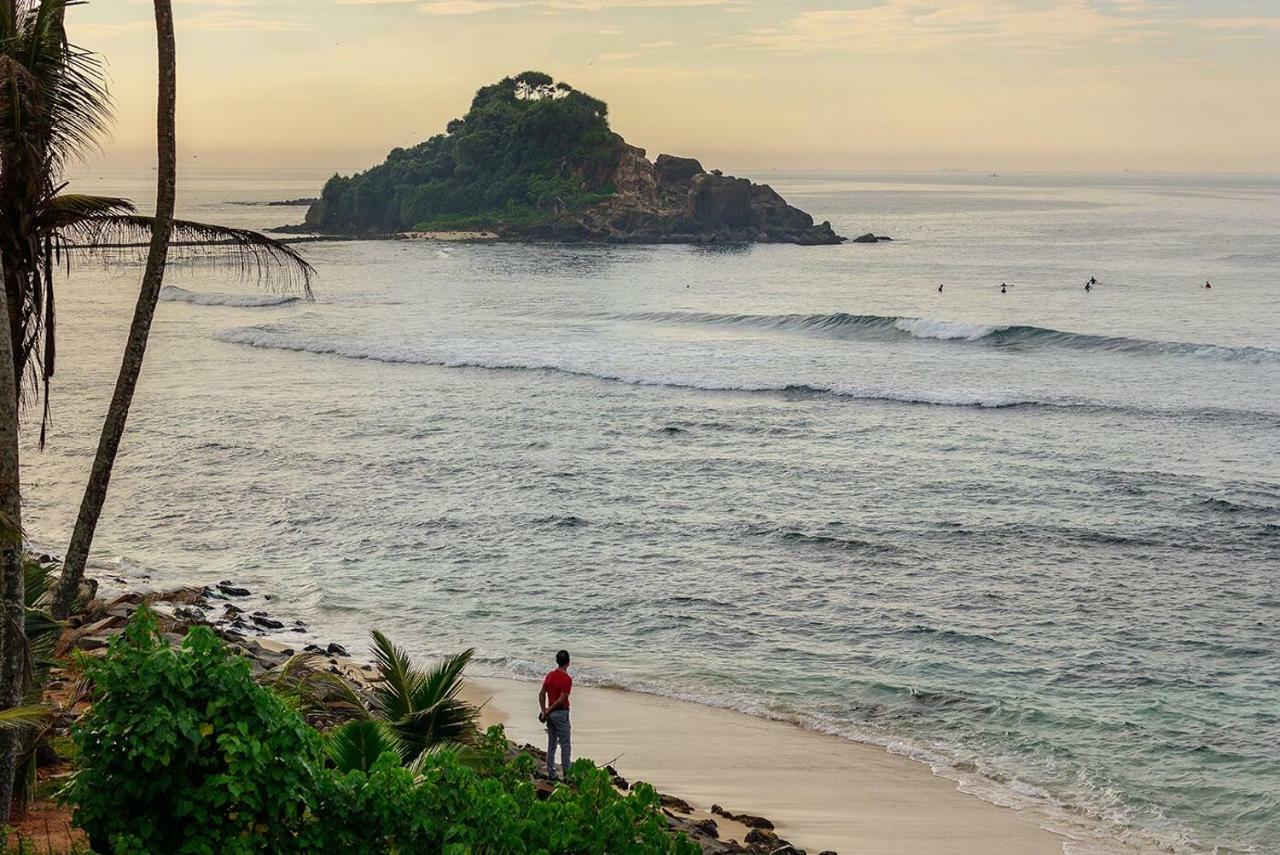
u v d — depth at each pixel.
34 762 12.38
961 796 18.03
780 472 39.16
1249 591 27.53
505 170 190.12
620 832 9.88
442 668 12.69
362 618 26.17
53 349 12.16
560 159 189.38
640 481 38.12
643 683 22.58
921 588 27.88
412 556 30.70
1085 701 21.53
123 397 13.61
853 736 20.27
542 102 195.50
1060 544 31.20
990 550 30.73
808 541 31.52
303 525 33.47
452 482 38.16
